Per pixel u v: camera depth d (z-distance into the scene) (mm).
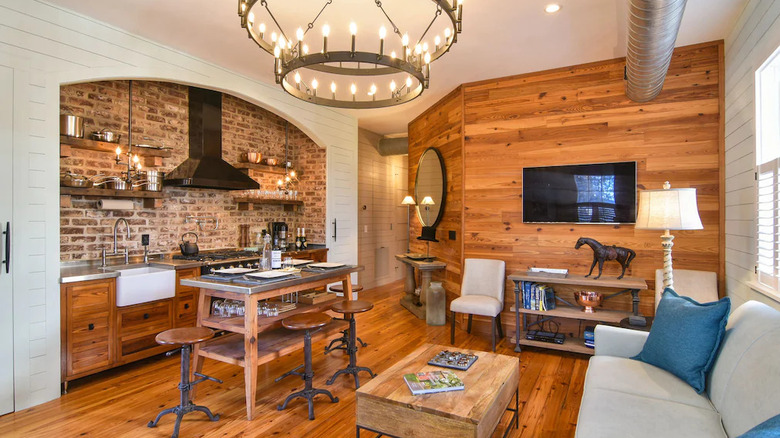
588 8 2988
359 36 3508
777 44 2281
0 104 2670
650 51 2639
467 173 4598
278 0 2896
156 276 3527
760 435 927
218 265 4078
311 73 4367
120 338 3314
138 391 3025
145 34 3445
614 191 3910
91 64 3158
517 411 2488
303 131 5406
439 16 3131
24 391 2752
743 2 2869
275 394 2982
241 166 5062
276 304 3189
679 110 3715
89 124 3746
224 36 3492
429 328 4750
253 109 5492
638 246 3838
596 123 4023
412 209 6488
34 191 2824
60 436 2400
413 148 6363
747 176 2916
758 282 2656
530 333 3996
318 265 3447
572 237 4105
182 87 4539
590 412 1784
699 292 3324
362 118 6242
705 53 3621
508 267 4395
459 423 1784
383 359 3721
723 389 1740
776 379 1387
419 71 2350
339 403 2854
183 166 4359
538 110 4262
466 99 4609
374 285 7387
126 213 4031
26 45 2797
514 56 3873
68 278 2977
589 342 3705
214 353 2814
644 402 1839
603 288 3969
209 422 2580
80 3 2938
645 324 3398
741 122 3055
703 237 3625
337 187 5859
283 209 5859
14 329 2721
